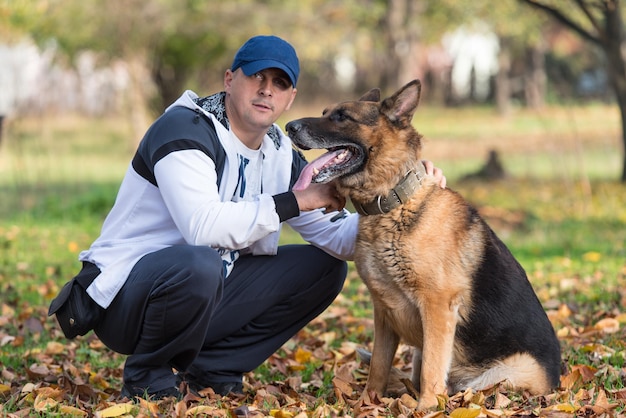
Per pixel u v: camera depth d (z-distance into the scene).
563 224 11.54
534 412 3.62
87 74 25.56
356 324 6.00
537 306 4.25
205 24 21.44
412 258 3.92
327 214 4.28
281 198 3.84
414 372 4.29
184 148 3.73
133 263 3.80
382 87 30.53
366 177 4.01
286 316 4.27
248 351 4.24
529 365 4.08
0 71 16.75
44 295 6.94
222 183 3.88
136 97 22.12
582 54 28.27
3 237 10.27
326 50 25.38
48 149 17.41
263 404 3.84
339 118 4.10
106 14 19.83
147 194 3.86
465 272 3.98
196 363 4.16
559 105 18.86
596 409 3.62
